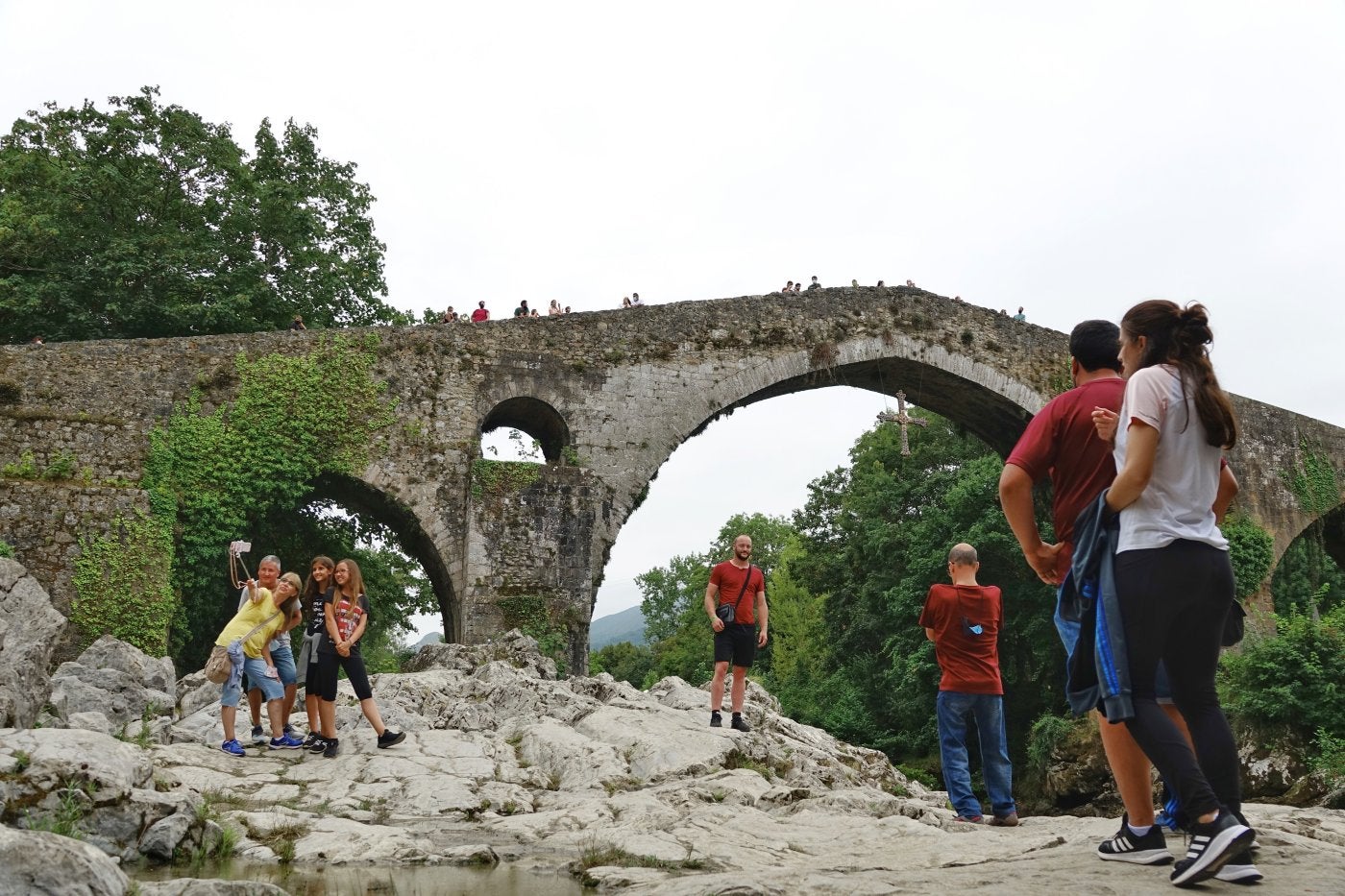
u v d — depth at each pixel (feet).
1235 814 12.61
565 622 79.61
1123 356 14.19
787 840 20.88
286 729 34.06
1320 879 12.28
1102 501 13.39
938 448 139.44
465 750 33.45
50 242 93.40
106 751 18.81
